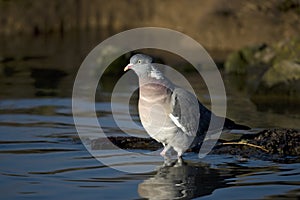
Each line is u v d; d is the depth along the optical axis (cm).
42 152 1095
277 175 964
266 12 2353
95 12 2841
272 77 1689
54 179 945
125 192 885
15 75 1928
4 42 2525
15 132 1233
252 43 2270
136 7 2822
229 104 1537
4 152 1092
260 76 1842
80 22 2805
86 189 898
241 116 1393
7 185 916
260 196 865
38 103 1528
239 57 1970
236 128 1127
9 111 1434
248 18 2358
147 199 855
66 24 2769
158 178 951
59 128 1272
